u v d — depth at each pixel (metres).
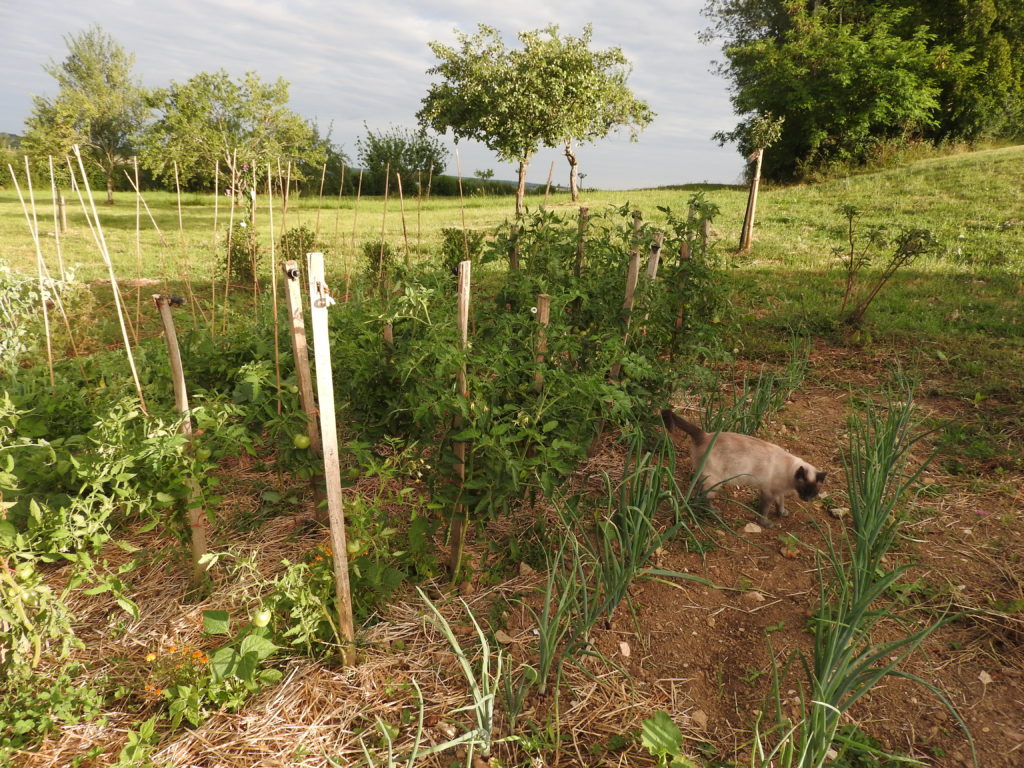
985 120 29.22
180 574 3.59
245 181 6.78
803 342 7.83
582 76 19.56
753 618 3.49
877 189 18.91
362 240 16.70
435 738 2.73
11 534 2.58
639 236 5.68
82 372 4.70
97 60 33.94
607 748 2.73
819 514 4.46
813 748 2.38
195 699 2.71
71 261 14.80
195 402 4.19
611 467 4.84
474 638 3.26
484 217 23.30
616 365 4.64
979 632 3.35
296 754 2.62
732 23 36.06
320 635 3.13
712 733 2.83
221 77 28.56
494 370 3.39
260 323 5.48
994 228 13.57
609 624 3.40
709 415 4.94
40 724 2.66
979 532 4.14
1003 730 2.82
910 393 4.52
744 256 12.84
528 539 4.02
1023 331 7.90
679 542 4.13
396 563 3.68
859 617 2.75
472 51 20.55
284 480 4.52
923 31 26.39
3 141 38.56
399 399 3.70
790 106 27.05
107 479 2.85
